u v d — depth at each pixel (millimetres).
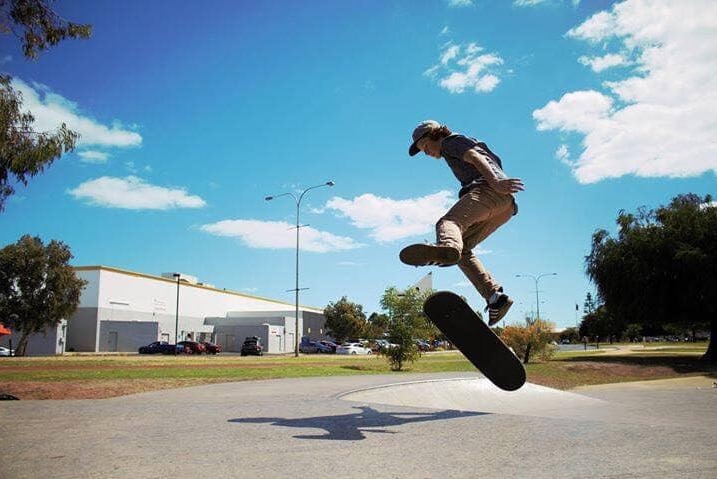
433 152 4867
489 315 4789
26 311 44719
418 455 3305
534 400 9203
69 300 47281
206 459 3182
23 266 44938
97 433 3980
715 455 3238
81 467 2975
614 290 34688
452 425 4359
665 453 3299
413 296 25188
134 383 11062
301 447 3521
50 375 15320
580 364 28812
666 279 32594
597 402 9461
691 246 31391
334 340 90625
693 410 9727
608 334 120375
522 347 31375
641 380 23062
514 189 4207
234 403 5953
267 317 77062
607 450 3393
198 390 8320
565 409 8469
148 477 2783
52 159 13562
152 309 66438
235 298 86438
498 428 4211
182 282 72625
